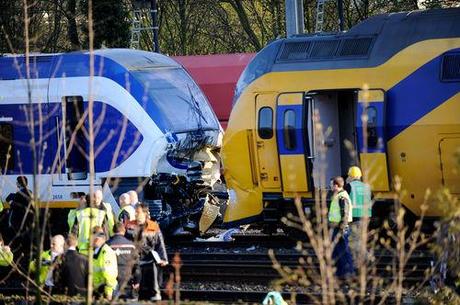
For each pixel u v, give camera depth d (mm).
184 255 85250
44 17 168625
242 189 91562
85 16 161625
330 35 90125
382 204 86062
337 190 71562
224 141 91875
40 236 44375
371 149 86000
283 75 89312
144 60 97062
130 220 69938
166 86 96500
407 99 85062
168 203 94375
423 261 75562
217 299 69438
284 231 91250
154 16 145750
